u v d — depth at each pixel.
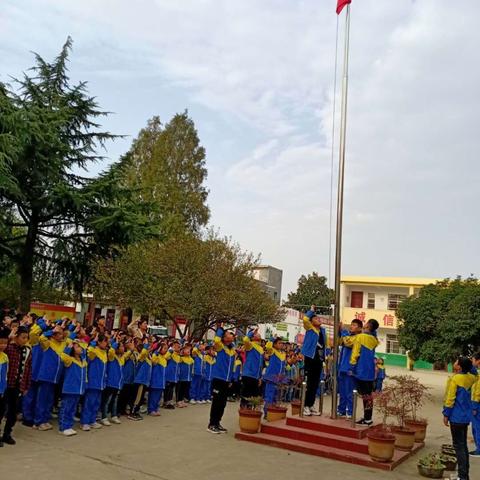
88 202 15.06
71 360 8.16
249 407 9.67
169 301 20.52
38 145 13.91
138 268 20.88
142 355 10.14
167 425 9.67
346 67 9.89
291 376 12.87
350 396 9.61
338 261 9.34
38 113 14.54
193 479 6.24
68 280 17.62
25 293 15.66
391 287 43.44
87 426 8.54
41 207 15.00
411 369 40.78
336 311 9.20
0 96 13.30
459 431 6.96
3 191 14.05
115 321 26.14
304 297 54.16
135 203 16.70
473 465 8.51
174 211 30.36
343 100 9.79
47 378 8.16
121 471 6.31
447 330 18.47
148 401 10.82
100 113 17.23
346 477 6.84
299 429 8.72
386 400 8.55
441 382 31.33
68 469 6.13
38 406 8.20
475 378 7.21
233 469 6.80
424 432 9.84
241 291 21.69
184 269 21.06
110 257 17.62
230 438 8.79
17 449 6.82
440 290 20.61
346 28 9.98
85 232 16.31
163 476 6.27
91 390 8.60
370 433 7.85
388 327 42.16
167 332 26.95
